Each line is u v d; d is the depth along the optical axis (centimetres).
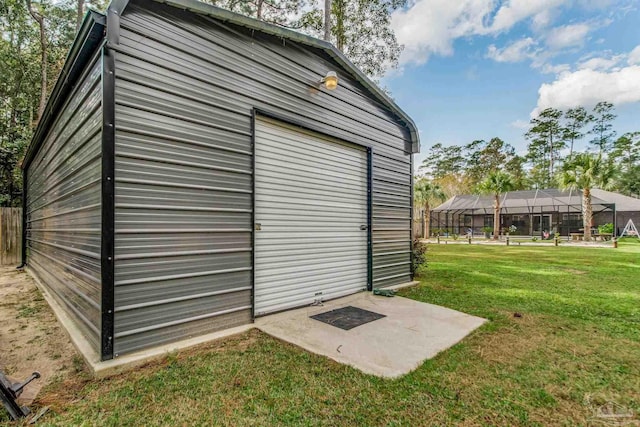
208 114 305
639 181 3200
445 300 449
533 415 187
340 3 1021
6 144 1075
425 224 2397
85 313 288
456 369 241
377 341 291
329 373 232
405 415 185
